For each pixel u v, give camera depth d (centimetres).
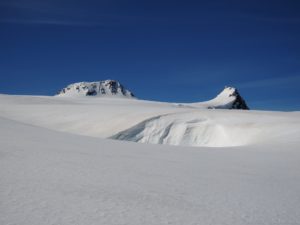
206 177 899
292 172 1130
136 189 676
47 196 556
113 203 557
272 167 1219
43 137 1591
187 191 707
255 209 614
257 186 841
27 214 458
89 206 525
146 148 1608
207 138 3781
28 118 5353
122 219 479
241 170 1092
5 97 8619
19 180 647
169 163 1112
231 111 5022
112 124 4441
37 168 784
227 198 680
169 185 748
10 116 5525
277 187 852
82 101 11244
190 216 530
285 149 1873
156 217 506
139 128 4147
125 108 6191
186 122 4162
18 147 1105
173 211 549
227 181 868
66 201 539
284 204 677
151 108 6138
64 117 5291
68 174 751
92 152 1204
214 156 1465
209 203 625
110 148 1434
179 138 3941
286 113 4862
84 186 654
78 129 4453
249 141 3011
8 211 462
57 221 442
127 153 1299
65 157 998
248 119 3991
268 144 2169
